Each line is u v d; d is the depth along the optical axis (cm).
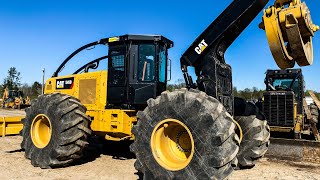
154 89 597
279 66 428
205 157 379
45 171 538
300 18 399
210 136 377
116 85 621
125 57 611
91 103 664
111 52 635
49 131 593
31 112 616
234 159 385
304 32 418
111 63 633
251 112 604
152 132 434
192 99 401
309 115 936
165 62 642
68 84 720
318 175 554
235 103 610
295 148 683
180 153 437
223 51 496
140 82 601
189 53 502
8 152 697
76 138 548
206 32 483
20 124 829
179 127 429
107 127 591
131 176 512
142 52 608
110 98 629
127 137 587
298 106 1011
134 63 604
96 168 566
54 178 493
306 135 1029
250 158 575
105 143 778
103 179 493
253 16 458
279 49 405
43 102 591
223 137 370
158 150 431
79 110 568
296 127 951
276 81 1063
